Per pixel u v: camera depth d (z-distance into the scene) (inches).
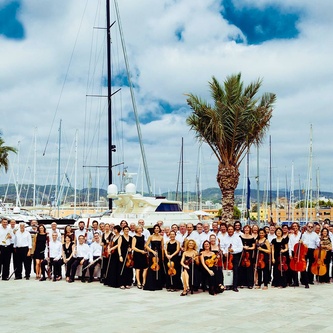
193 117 1098.1
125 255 634.2
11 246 729.0
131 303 518.9
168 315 451.5
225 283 613.3
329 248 673.6
